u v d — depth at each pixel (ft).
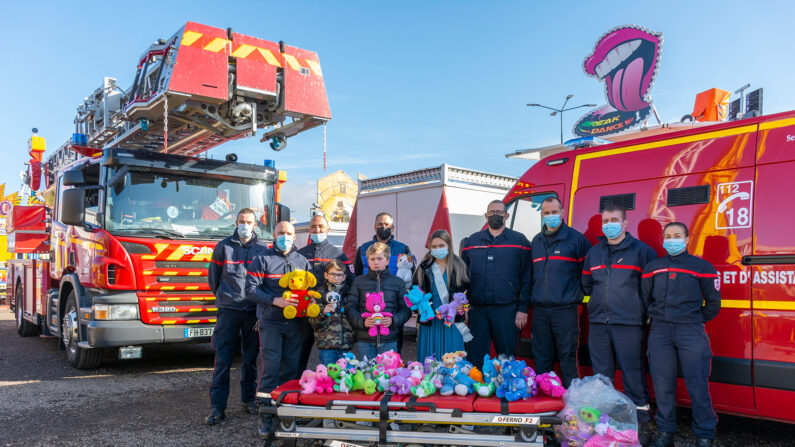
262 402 15.33
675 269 13.65
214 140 28.19
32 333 36.37
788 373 12.92
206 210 24.68
